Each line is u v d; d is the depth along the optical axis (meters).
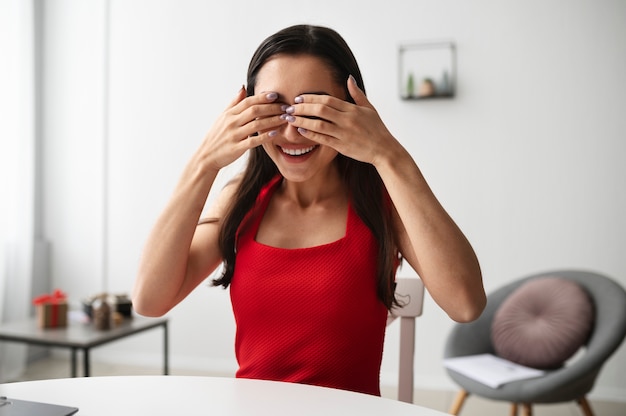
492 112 3.12
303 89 0.83
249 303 0.90
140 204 3.59
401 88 3.20
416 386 3.16
